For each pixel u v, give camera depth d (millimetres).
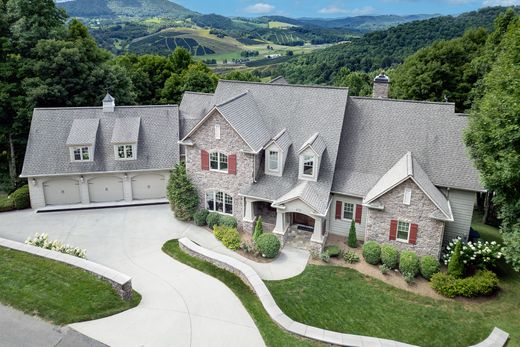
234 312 19797
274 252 25594
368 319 20312
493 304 21609
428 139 27844
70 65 42219
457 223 26750
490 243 26000
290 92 31750
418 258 24516
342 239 28328
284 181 28359
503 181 20750
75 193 33969
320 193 27062
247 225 29016
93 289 19672
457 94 46500
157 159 34188
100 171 33094
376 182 27141
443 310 21094
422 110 28828
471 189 25359
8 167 44469
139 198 35125
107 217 31891
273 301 20359
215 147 29141
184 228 30062
